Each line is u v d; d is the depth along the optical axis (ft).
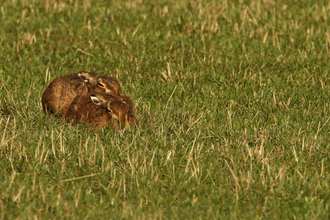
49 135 80.79
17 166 71.20
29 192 63.62
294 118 90.02
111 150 75.87
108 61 126.00
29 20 156.46
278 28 147.64
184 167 71.67
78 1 178.70
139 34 145.79
